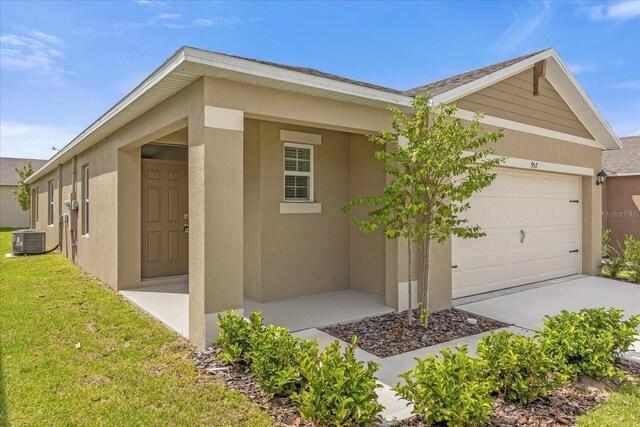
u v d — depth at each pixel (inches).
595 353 151.9
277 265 278.2
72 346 188.2
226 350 162.2
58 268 398.0
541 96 342.3
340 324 225.9
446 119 263.4
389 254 257.8
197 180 184.4
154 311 237.9
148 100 218.2
